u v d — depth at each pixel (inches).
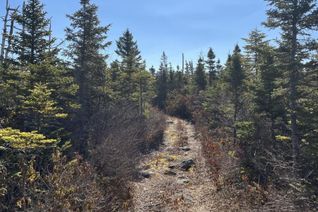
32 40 716.0
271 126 792.3
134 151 936.3
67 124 851.4
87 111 978.7
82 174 545.3
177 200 693.9
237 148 844.6
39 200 465.4
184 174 940.6
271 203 601.9
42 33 721.6
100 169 703.1
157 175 910.4
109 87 1181.7
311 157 601.9
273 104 780.0
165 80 2610.7
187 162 1019.9
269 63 794.8
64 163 615.8
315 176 607.2
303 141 626.5
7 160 483.8
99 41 997.8
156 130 1418.6
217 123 1350.9
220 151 1026.7
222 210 648.4
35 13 717.3
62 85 751.7
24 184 464.4
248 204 645.9
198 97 2106.3
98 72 1046.4
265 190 682.2
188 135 1519.4
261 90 788.6
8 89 604.1
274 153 757.9
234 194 713.6
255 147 787.4
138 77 1477.6
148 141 1253.7
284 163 634.2
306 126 635.5
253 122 807.1
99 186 618.5
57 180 483.2
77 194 500.1
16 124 630.5
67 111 845.8
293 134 639.1
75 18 984.9
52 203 458.9
